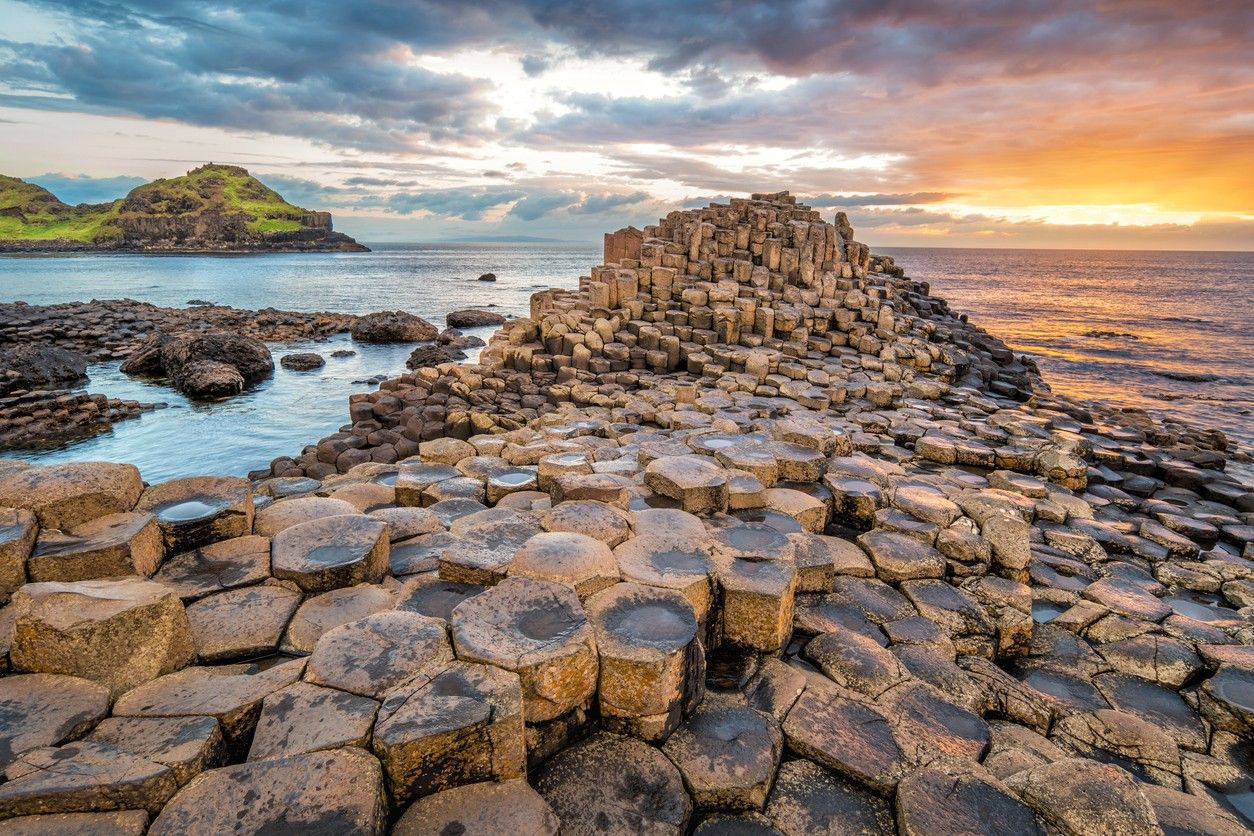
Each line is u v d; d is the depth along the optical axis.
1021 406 16.27
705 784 3.70
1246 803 4.37
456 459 9.14
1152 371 31.58
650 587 4.64
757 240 22.59
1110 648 5.90
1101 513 9.48
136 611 3.71
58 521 4.57
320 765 3.07
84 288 65.69
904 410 13.89
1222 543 8.99
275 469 12.56
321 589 4.82
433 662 3.76
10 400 18.59
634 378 17.28
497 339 21.50
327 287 71.62
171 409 19.55
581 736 4.03
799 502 6.91
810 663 5.12
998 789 3.73
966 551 6.51
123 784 2.87
